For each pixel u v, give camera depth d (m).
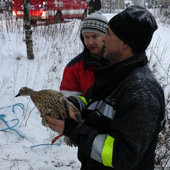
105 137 1.40
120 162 1.31
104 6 25.33
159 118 1.41
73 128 1.47
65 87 2.76
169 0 17.42
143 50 1.46
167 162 3.39
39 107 1.88
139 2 5.59
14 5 9.25
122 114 1.35
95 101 1.61
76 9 12.02
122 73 1.46
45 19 8.71
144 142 1.28
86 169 1.73
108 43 1.49
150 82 1.37
